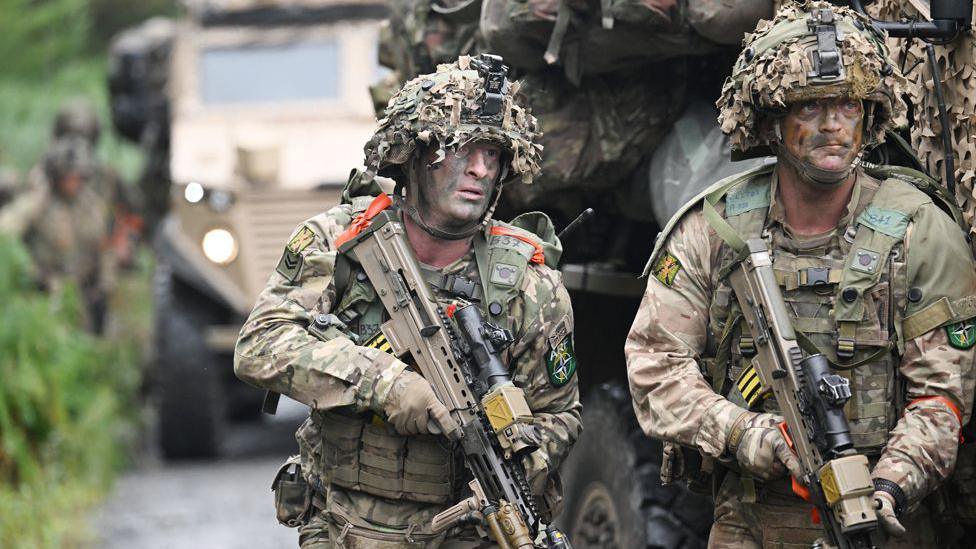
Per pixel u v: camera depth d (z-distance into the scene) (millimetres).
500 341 11531
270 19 34188
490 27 14477
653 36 13828
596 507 16234
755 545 11727
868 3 13289
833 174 11008
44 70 57250
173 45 34750
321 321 11828
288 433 35812
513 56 14664
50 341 28203
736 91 11328
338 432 11891
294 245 12125
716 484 11938
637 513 15312
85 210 35312
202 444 31297
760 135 11438
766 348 11125
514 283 11758
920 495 10883
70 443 26938
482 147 11570
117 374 35594
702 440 11289
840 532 10648
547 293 11891
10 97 54000
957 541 12422
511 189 15609
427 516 11852
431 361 11555
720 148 14305
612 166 14953
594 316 16938
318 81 33875
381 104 18031
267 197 31156
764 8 13391
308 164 32438
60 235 34875
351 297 11906
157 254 31531
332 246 12094
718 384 11641
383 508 11852
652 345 11672
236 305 30781
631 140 14805
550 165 15000
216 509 26078
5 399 24844
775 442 10969
